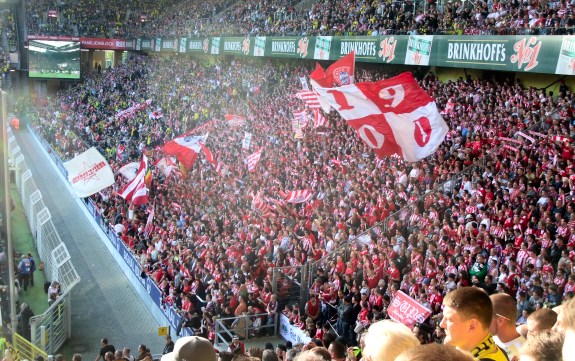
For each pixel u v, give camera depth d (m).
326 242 21.00
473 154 22.45
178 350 4.49
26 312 20.11
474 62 27.78
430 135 17.16
